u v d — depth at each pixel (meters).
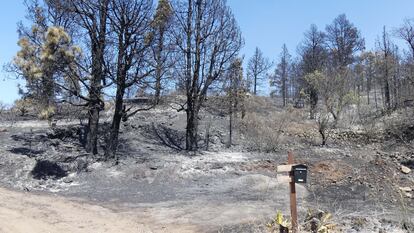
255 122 30.83
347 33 59.78
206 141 27.67
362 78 50.00
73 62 20.19
